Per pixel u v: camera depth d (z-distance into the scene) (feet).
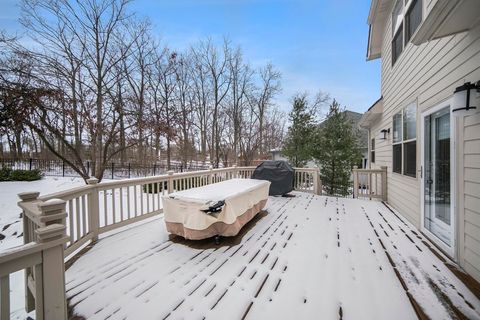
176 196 10.00
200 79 62.39
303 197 20.63
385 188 19.42
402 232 11.44
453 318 5.40
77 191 8.78
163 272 7.41
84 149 36.52
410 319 5.36
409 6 14.43
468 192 7.63
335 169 29.37
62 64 28.22
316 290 6.45
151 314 5.47
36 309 4.22
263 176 20.61
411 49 13.82
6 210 20.62
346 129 29.43
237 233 10.44
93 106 28.66
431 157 10.99
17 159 45.65
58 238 4.43
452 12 6.77
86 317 5.38
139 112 30.68
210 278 7.05
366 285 6.73
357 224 12.74
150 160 55.67
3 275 3.72
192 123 57.06
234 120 60.18
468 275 7.35
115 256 8.57
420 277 7.20
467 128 7.76
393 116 17.76
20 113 21.07
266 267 7.77
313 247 9.50
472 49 7.64
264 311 5.57
